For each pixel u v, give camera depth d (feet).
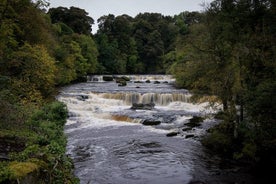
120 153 61.11
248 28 59.72
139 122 88.99
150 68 323.57
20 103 58.70
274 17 55.93
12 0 70.74
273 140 51.34
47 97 94.58
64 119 54.85
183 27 344.28
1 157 30.50
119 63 288.71
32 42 109.09
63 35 215.72
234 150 60.64
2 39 73.56
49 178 26.84
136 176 49.29
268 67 53.62
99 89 148.77
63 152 35.76
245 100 53.16
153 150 63.31
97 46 279.69
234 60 59.62
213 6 68.18
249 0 59.31
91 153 60.80
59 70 138.72
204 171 52.24
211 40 67.97
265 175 50.60
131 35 334.85
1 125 44.11
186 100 118.42
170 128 82.17
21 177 22.67
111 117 94.99
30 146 31.83
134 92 130.62
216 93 63.82
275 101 46.60
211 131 74.38
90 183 45.88
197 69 72.33
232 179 48.98
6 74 73.77
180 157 59.21
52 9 270.67
